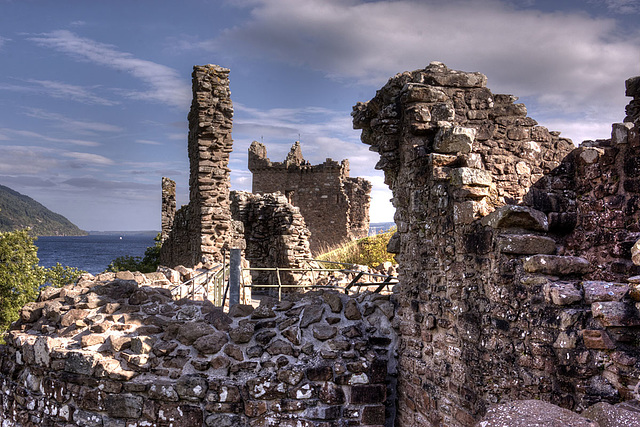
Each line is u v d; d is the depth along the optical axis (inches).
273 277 790.5
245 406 262.4
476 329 217.9
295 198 1501.0
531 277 189.9
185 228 767.7
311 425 264.7
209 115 626.5
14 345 300.4
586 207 288.2
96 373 265.1
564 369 173.3
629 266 259.6
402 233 293.7
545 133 320.2
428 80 295.1
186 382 262.4
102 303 299.6
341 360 272.4
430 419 247.4
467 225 227.5
